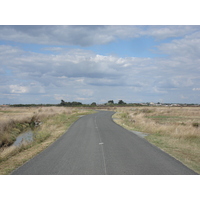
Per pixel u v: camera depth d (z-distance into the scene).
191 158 7.95
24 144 11.76
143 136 14.21
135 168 6.59
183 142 11.70
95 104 130.50
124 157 8.08
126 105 126.69
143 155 8.42
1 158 8.58
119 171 6.32
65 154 8.83
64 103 118.19
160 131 15.65
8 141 15.89
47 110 49.25
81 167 6.77
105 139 12.88
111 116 37.81
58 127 21.25
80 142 11.94
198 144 11.20
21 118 26.70
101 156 8.30
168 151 9.25
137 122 22.33
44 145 11.41
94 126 20.92
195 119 27.81
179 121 24.75
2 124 19.78
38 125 26.09
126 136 14.12
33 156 8.68
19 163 7.55
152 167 6.69
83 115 41.12
